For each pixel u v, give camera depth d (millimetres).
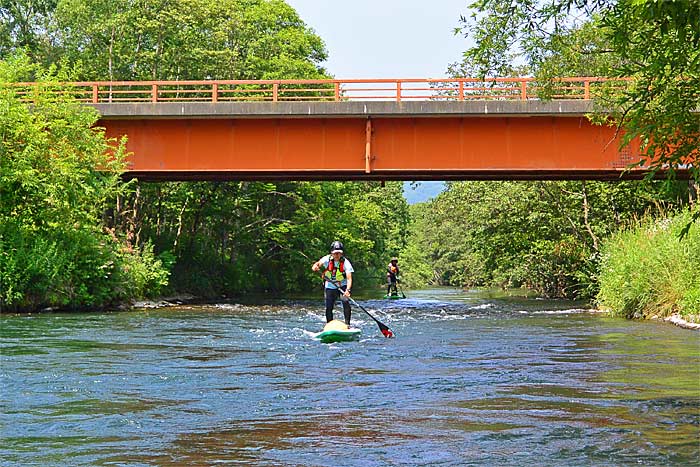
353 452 5641
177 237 37531
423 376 9250
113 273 25469
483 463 5332
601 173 26156
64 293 23562
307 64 46250
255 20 46719
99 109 26312
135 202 34344
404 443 5891
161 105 26188
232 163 26312
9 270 22562
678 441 5871
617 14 8641
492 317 21094
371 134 25953
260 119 26281
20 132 24078
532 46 10625
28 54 48938
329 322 14688
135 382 8891
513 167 25484
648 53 8789
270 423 6625
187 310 25172
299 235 43031
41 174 24031
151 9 40938
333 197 46406
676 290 18438
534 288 42531
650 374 9289
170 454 5617
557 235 32969
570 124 25359
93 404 7535
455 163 25703
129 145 26688
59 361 10906
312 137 26188
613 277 20844
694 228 18656
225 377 9273
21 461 5461
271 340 14266
